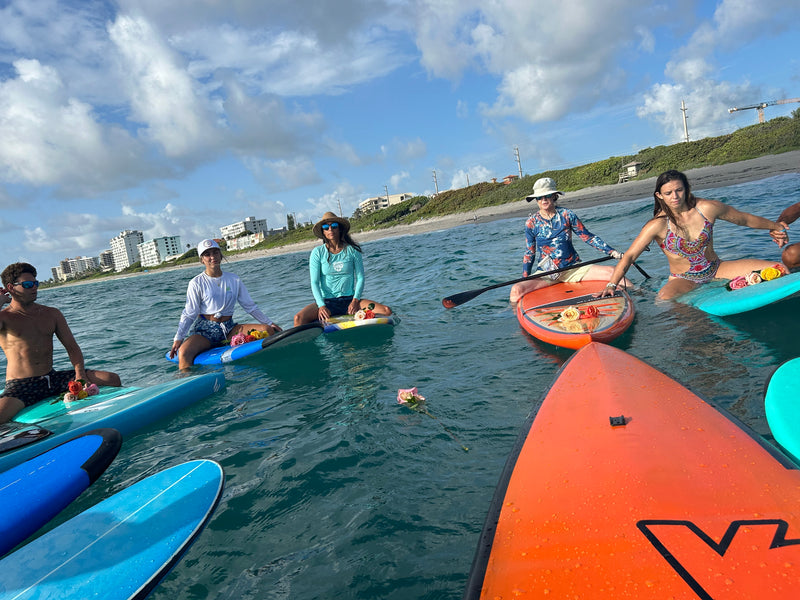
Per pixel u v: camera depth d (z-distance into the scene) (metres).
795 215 4.23
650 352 3.28
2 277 3.96
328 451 2.58
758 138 31.27
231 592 1.68
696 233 4.36
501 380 3.25
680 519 1.44
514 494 1.75
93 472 2.46
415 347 4.36
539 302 4.80
